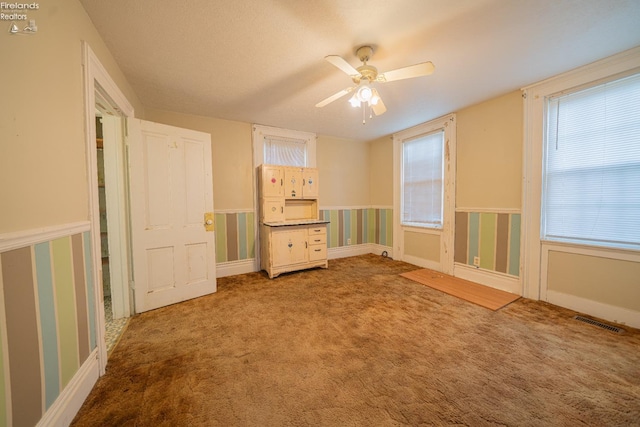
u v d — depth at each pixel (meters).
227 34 1.70
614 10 1.49
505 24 1.62
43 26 1.06
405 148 4.16
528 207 2.58
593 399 1.27
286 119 3.51
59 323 1.12
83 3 1.39
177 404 1.27
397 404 1.26
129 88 2.39
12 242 0.87
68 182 1.22
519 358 1.62
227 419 1.18
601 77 2.07
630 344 1.74
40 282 1.01
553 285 2.45
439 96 2.76
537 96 2.47
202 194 2.79
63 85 1.20
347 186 4.71
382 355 1.67
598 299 2.16
